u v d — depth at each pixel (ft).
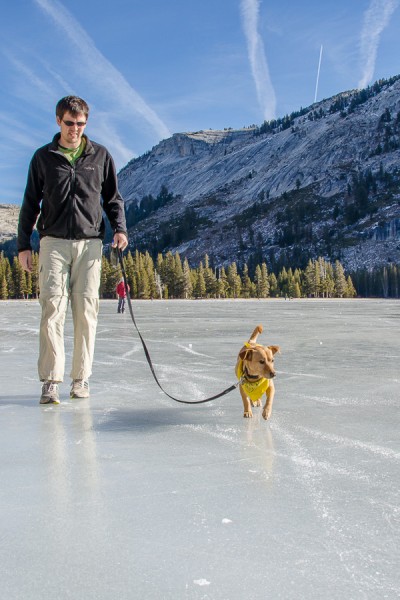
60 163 14.32
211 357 24.59
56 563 5.28
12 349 28.12
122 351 27.32
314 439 10.30
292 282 443.73
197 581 4.93
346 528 6.11
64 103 13.85
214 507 6.78
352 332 41.16
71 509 6.71
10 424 11.51
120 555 5.44
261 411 13.12
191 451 9.46
